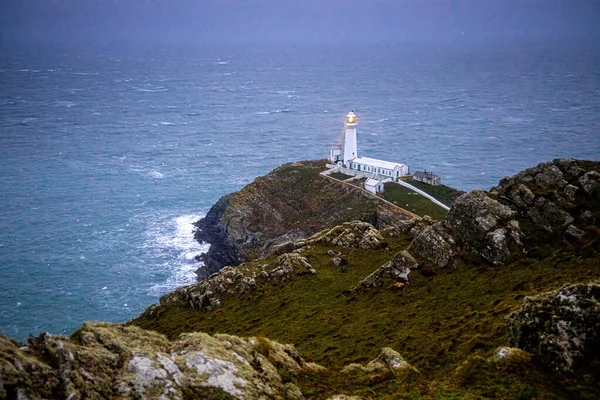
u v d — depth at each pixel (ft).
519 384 84.07
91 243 437.17
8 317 325.42
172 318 213.05
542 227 167.53
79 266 396.16
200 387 73.15
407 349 117.91
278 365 91.35
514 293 135.33
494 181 616.39
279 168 506.48
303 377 90.43
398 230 237.25
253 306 191.11
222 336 91.50
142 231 465.06
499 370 88.74
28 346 68.69
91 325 79.97
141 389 68.80
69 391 63.26
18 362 62.95
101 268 394.32
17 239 440.86
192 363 76.84
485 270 159.94
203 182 612.70
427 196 420.77
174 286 371.56
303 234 393.70
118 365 71.77
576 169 181.78
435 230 179.93
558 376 86.69
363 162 490.90
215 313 197.06
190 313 211.82
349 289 178.91
